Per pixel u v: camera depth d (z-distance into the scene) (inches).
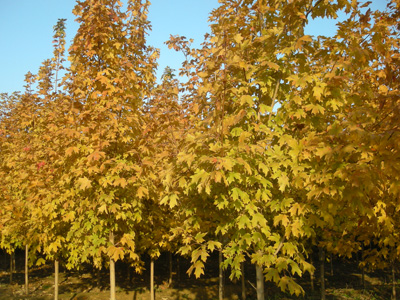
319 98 134.8
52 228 252.1
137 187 209.9
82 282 481.1
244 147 129.0
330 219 128.2
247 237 137.8
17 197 340.2
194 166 139.8
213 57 153.2
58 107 234.5
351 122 109.1
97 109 199.3
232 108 163.2
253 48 161.8
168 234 305.7
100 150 198.4
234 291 421.1
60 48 305.1
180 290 429.7
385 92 131.0
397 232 192.5
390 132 98.5
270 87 159.5
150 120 228.8
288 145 147.8
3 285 462.6
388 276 521.3
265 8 153.9
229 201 144.4
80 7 215.8
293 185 137.9
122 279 505.4
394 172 98.5
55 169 239.1
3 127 420.2
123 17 234.5
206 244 147.6
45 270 577.9
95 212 203.9
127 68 215.5
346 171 107.8
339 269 593.0
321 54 161.3
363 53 133.2
